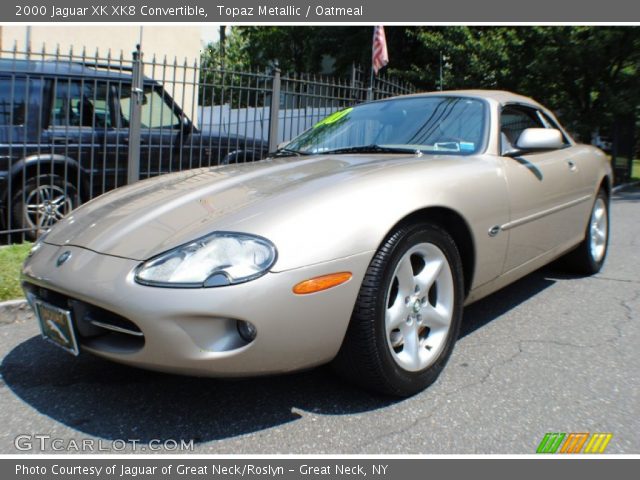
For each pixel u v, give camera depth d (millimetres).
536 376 2707
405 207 2346
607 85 13609
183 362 2004
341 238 2141
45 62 5355
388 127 3498
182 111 5930
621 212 9188
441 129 3332
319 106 7359
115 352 2143
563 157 3820
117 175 5637
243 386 2611
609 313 3666
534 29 13227
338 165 2824
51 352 3031
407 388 2420
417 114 3512
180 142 5934
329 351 2176
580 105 14336
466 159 2973
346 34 22344
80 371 2791
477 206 2740
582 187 3994
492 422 2289
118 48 11336
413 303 2449
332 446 2131
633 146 15023
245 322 2031
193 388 2600
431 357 2551
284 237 2061
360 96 8078
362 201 2270
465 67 14531
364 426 2264
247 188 2512
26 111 5094
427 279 2516
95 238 2352
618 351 3025
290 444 2145
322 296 2086
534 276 4605
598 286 4312
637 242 6383
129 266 2098
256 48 33281
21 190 5109
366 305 2201
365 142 3461
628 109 13219
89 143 5539
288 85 6988
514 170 3135
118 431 2242
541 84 13969
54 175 5328
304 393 2533
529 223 3225
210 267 1992
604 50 13094
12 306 3514
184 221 2258
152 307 1968
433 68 16109
